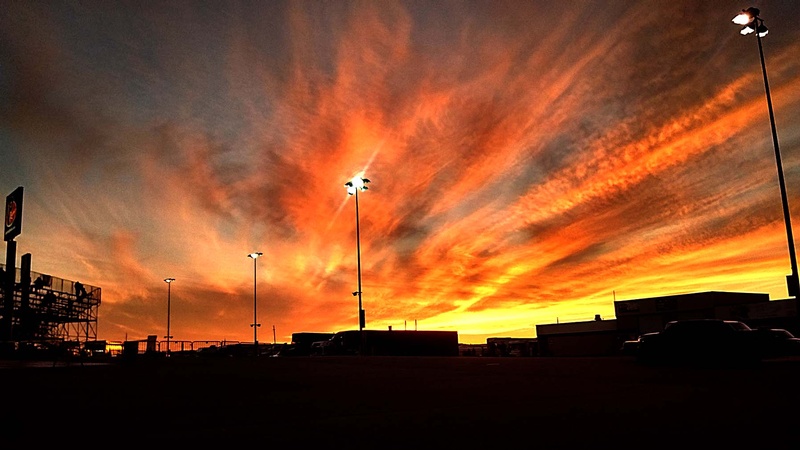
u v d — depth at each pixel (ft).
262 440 25.41
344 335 180.75
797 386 43.96
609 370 66.85
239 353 230.68
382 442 24.66
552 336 263.90
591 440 24.22
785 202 90.02
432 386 50.98
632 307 242.99
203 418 32.32
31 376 70.03
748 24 96.58
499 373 66.69
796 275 88.02
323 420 31.14
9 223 178.70
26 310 171.94
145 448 23.80
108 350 177.58
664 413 31.35
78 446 24.34
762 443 22.86
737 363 68.90
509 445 23.56
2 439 26.00
